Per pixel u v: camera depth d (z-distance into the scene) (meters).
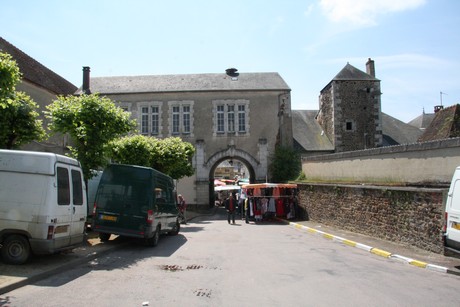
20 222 8.06
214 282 7.30
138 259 9.91
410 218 11.72
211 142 32.03
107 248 11.01
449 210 8.89
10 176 8.22
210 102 32.28
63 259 9.01
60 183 8.59
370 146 33.34
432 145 11.97
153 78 34.62
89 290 6.52
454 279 7.83
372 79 33.97
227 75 34.97
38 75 22.08
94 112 12.36
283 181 30.64
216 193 48.31
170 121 32.12
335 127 33.41
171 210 15.20
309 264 9.32
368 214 14.45
